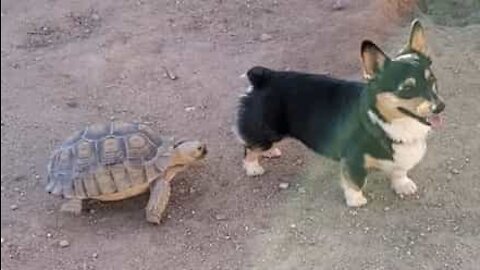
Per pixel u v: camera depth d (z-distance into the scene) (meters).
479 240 2.01
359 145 2.04
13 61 2.83
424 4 2.89
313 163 2.29
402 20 2.85
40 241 2.13
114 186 2.12
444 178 2.20
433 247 2.00
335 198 2.16
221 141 2.40
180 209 2.18
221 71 2.70
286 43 2.80
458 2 2.87
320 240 2.05
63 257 2.08
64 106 2.60
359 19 2.87
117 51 2.83
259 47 2.80
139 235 2.12
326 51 2.73
